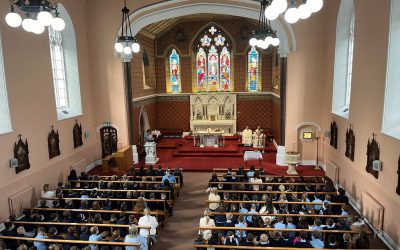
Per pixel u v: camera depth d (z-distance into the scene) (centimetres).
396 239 977
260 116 2723
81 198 1191
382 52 1063
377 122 1108
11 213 1234
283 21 1772
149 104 2567
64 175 1644
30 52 1383
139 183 1353
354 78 1324
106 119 1989
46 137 1495
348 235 814
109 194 1250
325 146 1789
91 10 1889
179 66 2764
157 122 2819
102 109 1983
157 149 2419
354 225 906
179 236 1120
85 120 1881
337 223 983
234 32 2662
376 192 1120
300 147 1905
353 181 1341
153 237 1030
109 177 1507
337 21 1568
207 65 2752
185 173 1872
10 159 1248
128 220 1080
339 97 1644
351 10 1527
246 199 1117
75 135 1759
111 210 1105
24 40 1342
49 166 1513
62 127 1636
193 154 2194
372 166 1141
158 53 2745
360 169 1266
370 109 1166
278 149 1942
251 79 2736
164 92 2795
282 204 1070
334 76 1627
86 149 1892
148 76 2614
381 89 1074
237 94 2702
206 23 2659
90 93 1947
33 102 1400
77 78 1798
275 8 751
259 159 1916
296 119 1870
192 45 2717
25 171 1341
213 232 930
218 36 2695
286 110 1875
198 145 2380
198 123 2689
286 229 877
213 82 2767
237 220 1030
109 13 1880
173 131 2777
